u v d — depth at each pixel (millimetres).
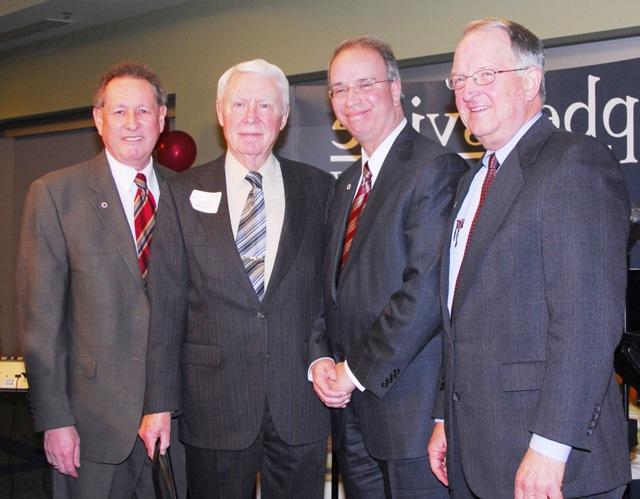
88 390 2633
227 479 2520
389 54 2490
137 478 2688
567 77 4203
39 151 8305
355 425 2469
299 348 2518
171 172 3051
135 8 6676
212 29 6352
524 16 4766
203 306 2520
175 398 2531
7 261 8531
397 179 2350
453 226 2129
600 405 1713
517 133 1982
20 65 8062
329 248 2531
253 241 2541
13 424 6176
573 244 1728
